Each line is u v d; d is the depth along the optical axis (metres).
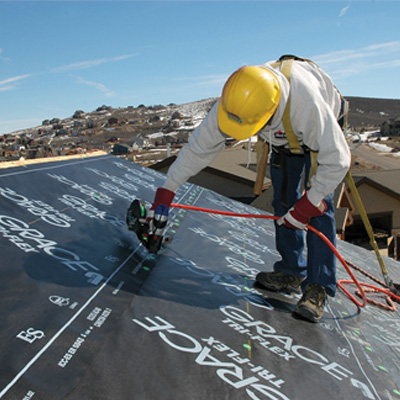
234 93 1.82
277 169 2.46
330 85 2.11
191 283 2.35
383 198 20.09
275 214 2.59
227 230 3.71
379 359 2.11
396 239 18.23
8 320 1.55
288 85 1.90
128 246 2.59
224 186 16.95
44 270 1.98
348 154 1.92
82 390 1.31
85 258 2.23
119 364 1.48
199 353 1.66
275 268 2.64
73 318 1.67
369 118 180.62
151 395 1.36
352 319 2.53
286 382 1.63
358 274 3.73
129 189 3.83
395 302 3.24
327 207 2.26
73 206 2.94
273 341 1.93
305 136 1.95
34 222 2.48
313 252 2.27
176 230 3.21
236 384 1.53
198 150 2.21
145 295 2.04
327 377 1.75
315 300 2.26
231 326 1.98
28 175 3.21
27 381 1.29
